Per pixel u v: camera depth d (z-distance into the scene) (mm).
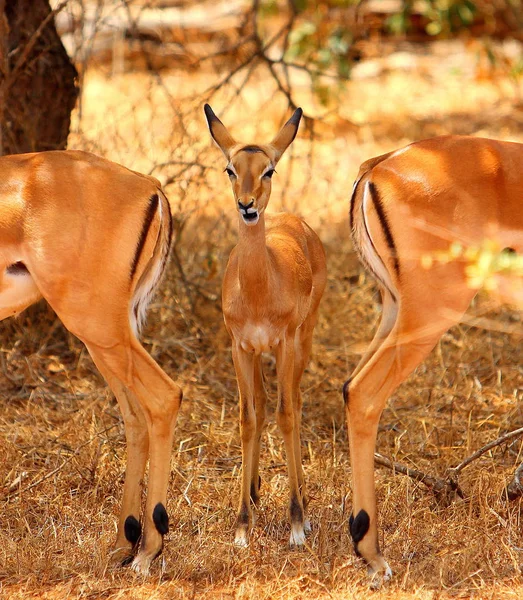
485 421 11102
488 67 27203
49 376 12633
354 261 15703
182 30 26625
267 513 9555
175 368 13016
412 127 23453
